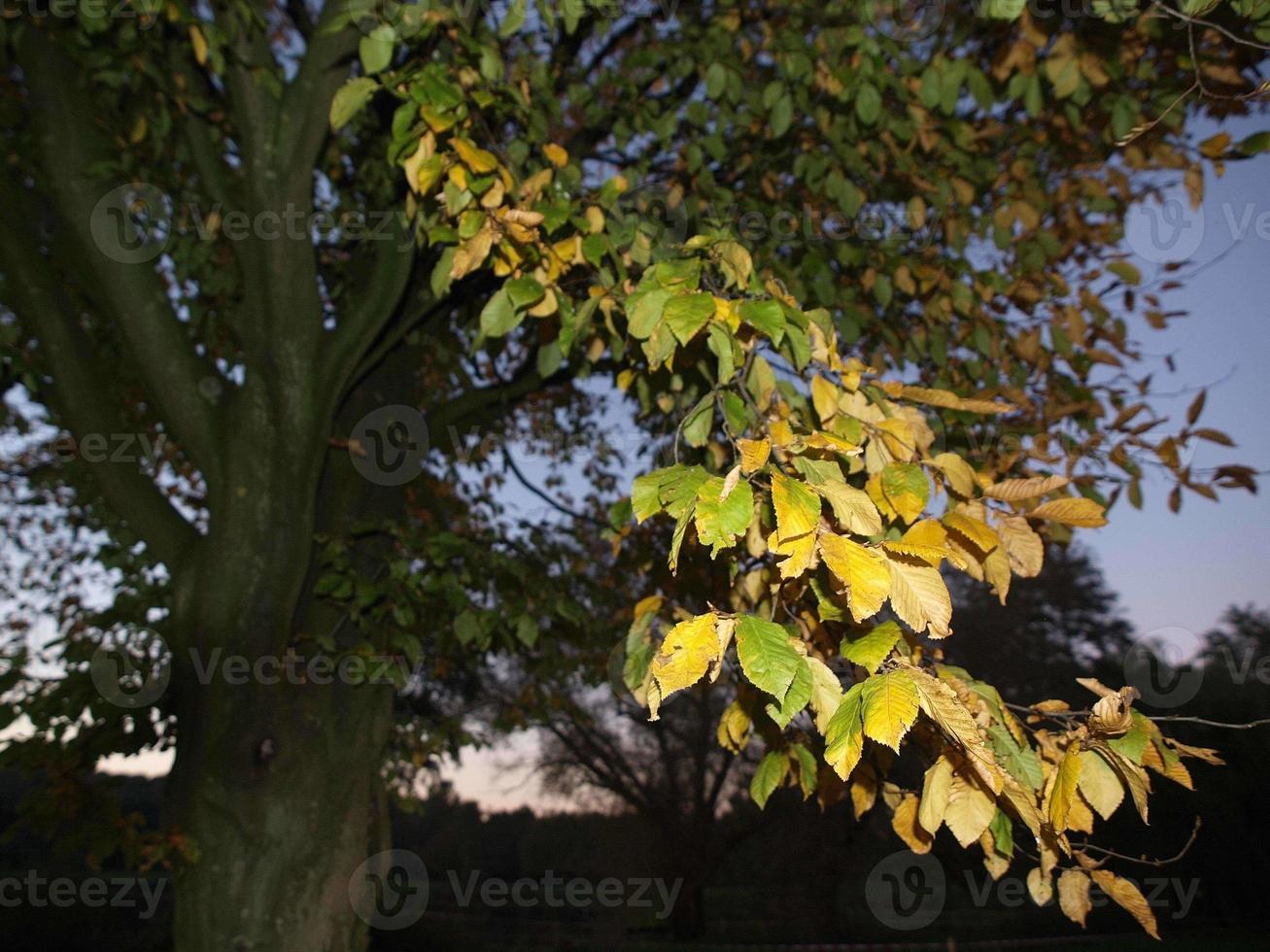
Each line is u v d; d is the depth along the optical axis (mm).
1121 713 1717
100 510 6504
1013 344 5238
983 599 16891
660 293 2223
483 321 2645
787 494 1521
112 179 4609
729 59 4668
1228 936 11570
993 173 5363
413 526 6004
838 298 5180
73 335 4641
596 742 21688
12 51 4863
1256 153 3258
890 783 2266
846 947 15422
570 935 20672
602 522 8680
